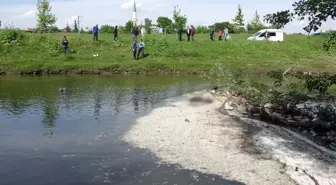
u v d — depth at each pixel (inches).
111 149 529.0
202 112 763.4
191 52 1717.5
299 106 793.6
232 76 887.7
